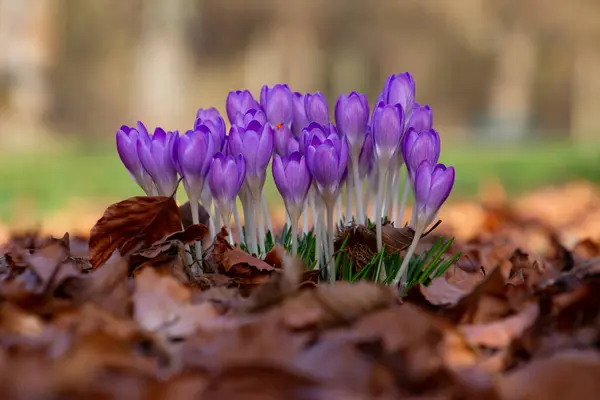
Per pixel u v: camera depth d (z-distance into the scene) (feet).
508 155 22.20
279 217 9.45
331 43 54.44
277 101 4.51
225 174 4.31
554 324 4.00
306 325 3.87
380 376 3.61
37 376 3.57
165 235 4.42
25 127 41.32
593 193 13.34
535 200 12.69
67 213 10.61
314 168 4.27
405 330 3.79
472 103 63.46
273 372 3.58
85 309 3.82
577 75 62.18
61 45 48.70
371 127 4.43
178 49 46.47
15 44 40.06
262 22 52.44
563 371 3.64
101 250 4.41
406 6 52.80
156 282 4.05
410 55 57.00
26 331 3.88
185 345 3.78
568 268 5.31
